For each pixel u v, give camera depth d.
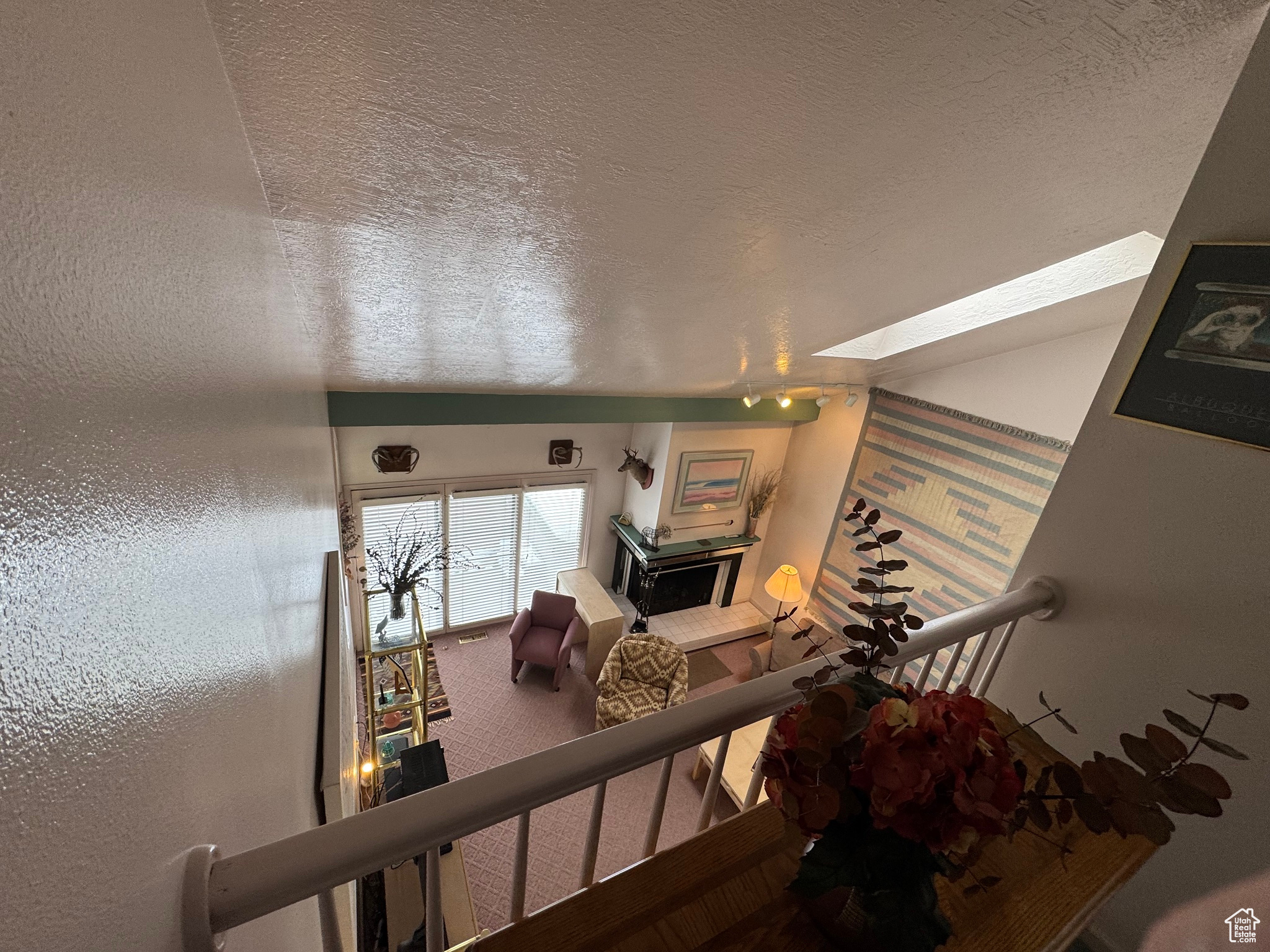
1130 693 1.28
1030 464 3.41
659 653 4.23
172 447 0.44
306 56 0.64
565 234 1.21
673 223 1.22
